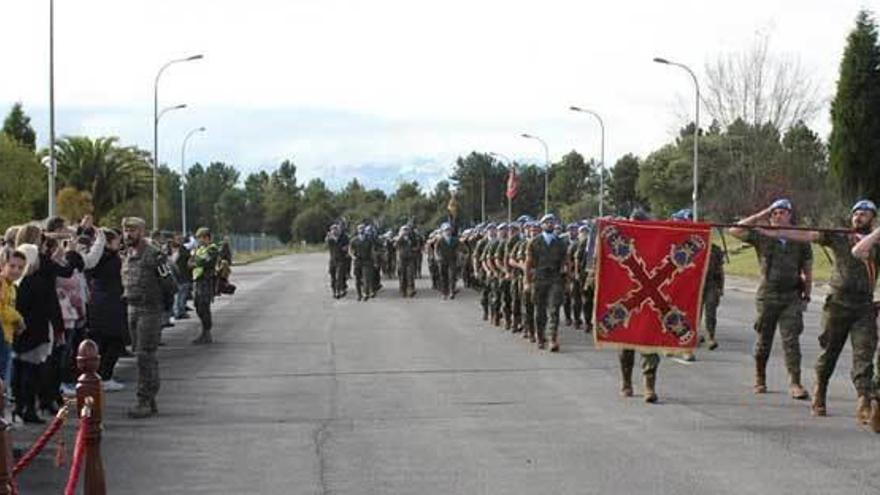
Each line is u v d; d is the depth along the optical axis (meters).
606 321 11.33
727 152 56.69
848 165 49.47
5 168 48.75
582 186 110.44
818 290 33.62
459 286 34.91
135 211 63.06
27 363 10.41
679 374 13.82
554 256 16.62
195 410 11.37
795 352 11.80
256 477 8.29
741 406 11.30
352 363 15.19
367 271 29.33
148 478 8.31
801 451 9.00
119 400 12.22
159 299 11.13
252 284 39.50
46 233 10.91
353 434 9.92
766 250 11.80
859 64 49.16
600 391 12.41
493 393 12.29
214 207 119.81
